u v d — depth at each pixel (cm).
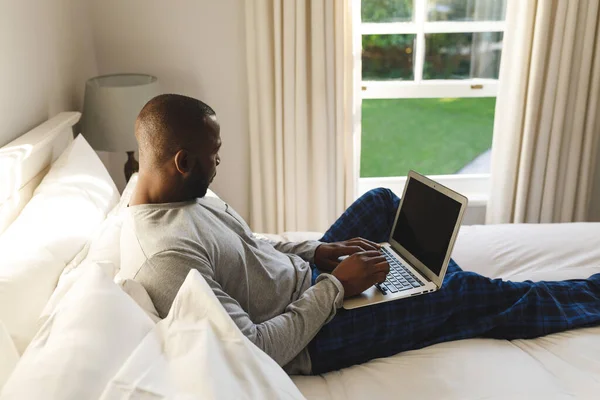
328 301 141
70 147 191
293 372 145
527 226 217
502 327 157
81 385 93
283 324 134
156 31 273
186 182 140
